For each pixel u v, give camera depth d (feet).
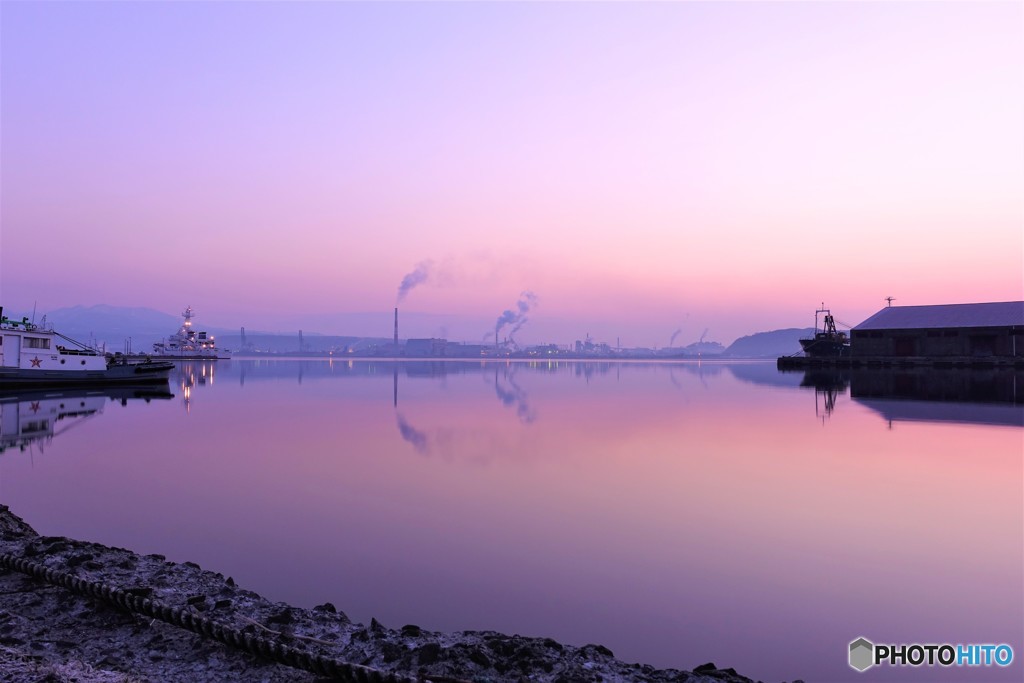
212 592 27.91
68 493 56.24
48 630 22.98
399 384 257.34
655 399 174.81
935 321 350.64
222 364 632.38
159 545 40.55
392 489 58.29
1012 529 44.78
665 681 21.58
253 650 20.97
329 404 156.56
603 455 77.97
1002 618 29.99
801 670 24.90
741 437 94.12
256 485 59.98
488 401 167.73
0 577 28.66
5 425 108.47
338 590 32.89
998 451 79.20
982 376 266.57
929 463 71.20
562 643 26.86
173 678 19.45
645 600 32.07
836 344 407.44
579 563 37.73
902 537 42.96
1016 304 336.49
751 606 31.32
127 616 24.20
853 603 31.78
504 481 61.93
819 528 45.29
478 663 20.99
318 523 46.47
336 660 19.71
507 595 32.53
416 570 36.27
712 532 44.34
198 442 88.94
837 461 72.90
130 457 76.23
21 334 184.14
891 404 148.05
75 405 146.61
